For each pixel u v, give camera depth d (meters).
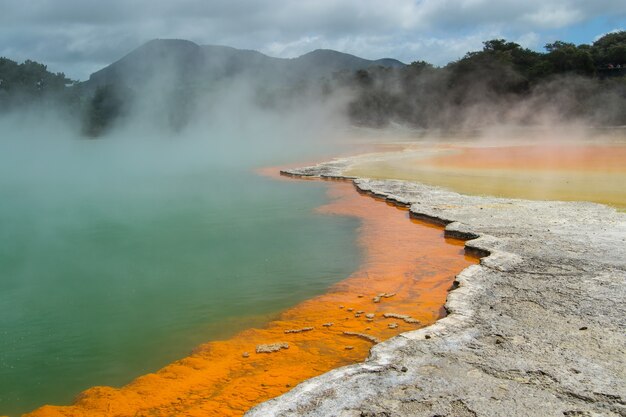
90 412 5.49
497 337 6.20
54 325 8.12
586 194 16.39
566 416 4.59
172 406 5.53
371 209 16.66
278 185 23.61
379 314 7.96
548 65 58.34
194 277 10.41
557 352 5.78
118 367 6.68
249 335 7.41
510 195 16.70
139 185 25.30
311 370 6.21
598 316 6.73
